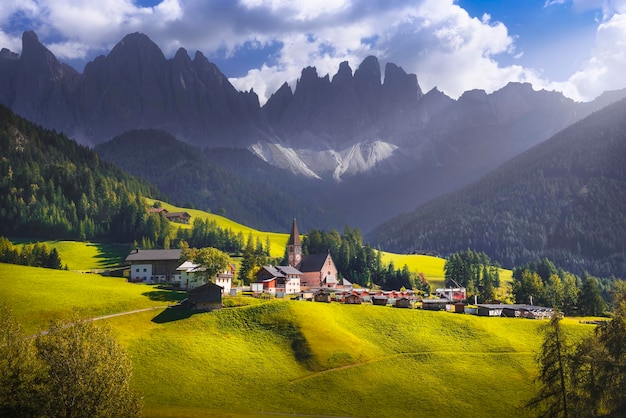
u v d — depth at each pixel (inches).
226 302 6063.0
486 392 4461.1
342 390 4392.2
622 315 3058.6
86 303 5753.0
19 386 2679.6
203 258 6820.9
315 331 5295.3
